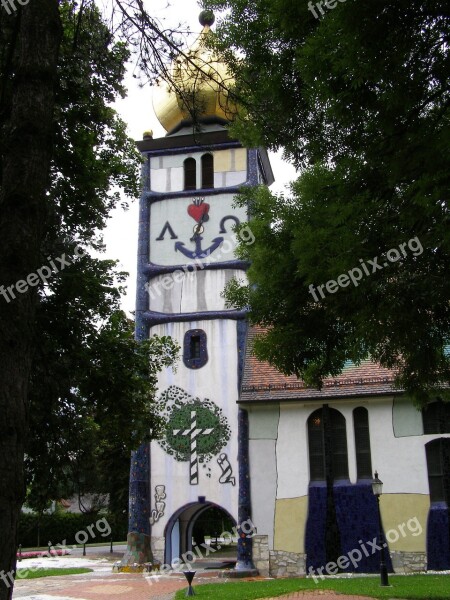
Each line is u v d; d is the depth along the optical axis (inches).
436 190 331.6
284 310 523.5
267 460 1039.6
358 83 316.8
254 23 448.1
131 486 1087.6
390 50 308.0
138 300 1192.2
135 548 1061.8
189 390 1119.0
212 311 1152.8
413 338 440.8
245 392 1064.8
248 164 1234.6
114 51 565.6
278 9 382.0
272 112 453.7
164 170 1259.8
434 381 535.2
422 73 320.2
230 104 476.1
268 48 447.2
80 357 573.9
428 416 1000.9
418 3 301.4
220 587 813.9
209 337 1143.0
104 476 1609.3
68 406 585.6
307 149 469.4
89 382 599.2
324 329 513.0
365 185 404.5
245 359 1122.7
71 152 564.7
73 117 568.4
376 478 808.3
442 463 976.9
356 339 483.2
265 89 442.9
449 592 673.0
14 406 242.1
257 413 1066.7
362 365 1053.8
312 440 1034.7
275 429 1051.3
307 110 446.0
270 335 514.6
